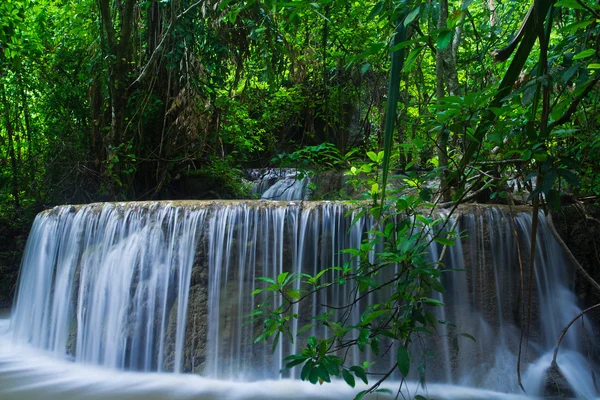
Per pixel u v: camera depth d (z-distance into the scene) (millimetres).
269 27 9500
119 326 6531
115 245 6867
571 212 6004
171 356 6211
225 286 6203
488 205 5977
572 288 5828
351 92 12422
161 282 6445
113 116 10453
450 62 6676
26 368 6500
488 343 5602
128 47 10500
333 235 5996
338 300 5875
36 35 11820
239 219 6320
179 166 11555
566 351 5699
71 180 11602
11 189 12484
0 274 11117
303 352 2535
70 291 7172
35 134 13469
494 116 2270
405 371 2469
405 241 2758
